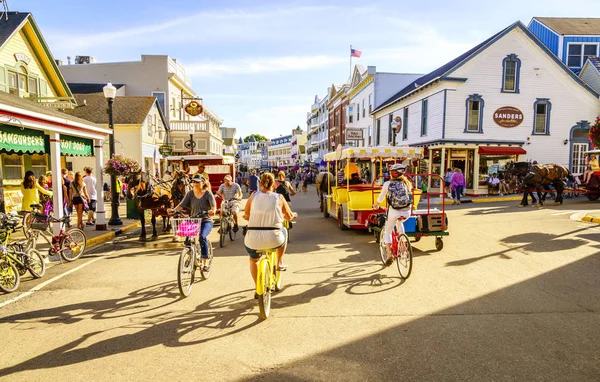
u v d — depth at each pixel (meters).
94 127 11.29
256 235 5.27
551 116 23.92
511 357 4.10
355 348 4.35
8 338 4.68
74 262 8.52
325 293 6.23
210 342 4.52
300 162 73.00
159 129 29.94
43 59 17.64
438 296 6.04
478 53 23.05
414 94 26.69
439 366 3.94
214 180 18.05
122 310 5.56
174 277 7.27
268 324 5.03
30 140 9.04
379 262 8.24
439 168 24.48
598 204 17.56
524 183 17.58
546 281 6.72
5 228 6.59
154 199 11.18
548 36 29.80
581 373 3.77
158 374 3.85
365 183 14.03
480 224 12.63
